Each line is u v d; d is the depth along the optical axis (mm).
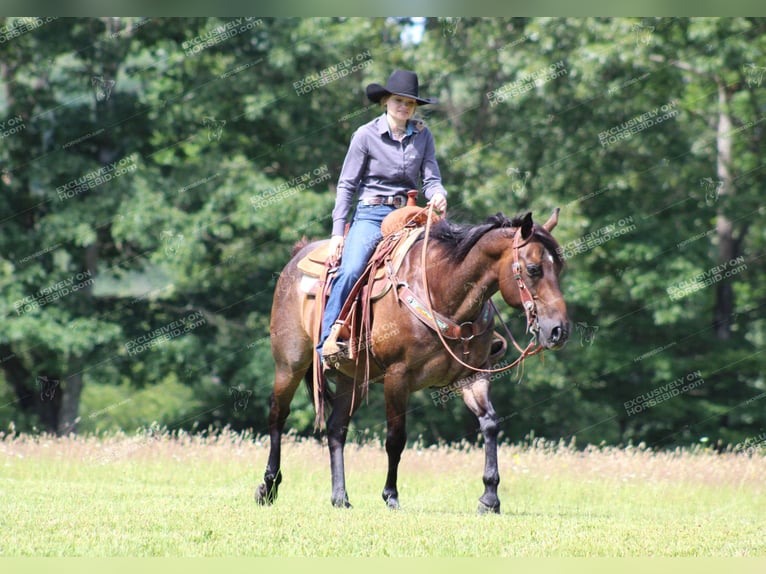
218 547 5504
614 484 9875
